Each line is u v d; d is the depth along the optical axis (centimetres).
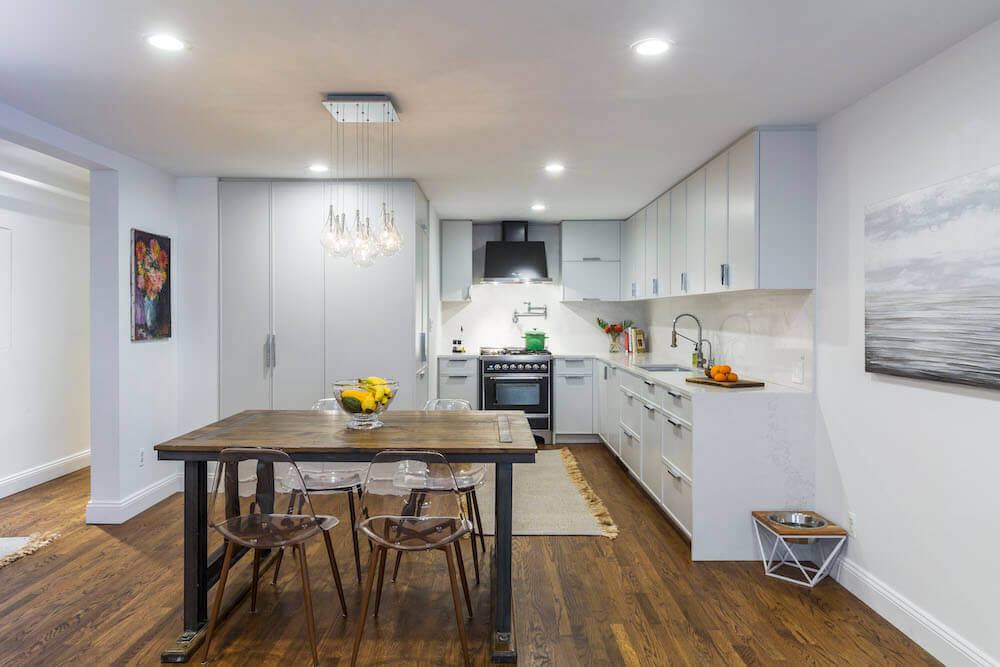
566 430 671
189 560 270
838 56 253
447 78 276
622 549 374
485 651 261
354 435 293
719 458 352
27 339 510
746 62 259
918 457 266
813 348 349
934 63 255
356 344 495
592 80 278
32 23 223
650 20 221
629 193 536
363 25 225
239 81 280
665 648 262
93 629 277
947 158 248
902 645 264
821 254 342
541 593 315
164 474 473
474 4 210
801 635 273
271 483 257
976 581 235
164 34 233
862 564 307
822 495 344
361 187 491
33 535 392
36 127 338
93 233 414
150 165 451
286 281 494
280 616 291
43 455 526
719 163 402
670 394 399
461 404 396
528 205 596
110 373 417
